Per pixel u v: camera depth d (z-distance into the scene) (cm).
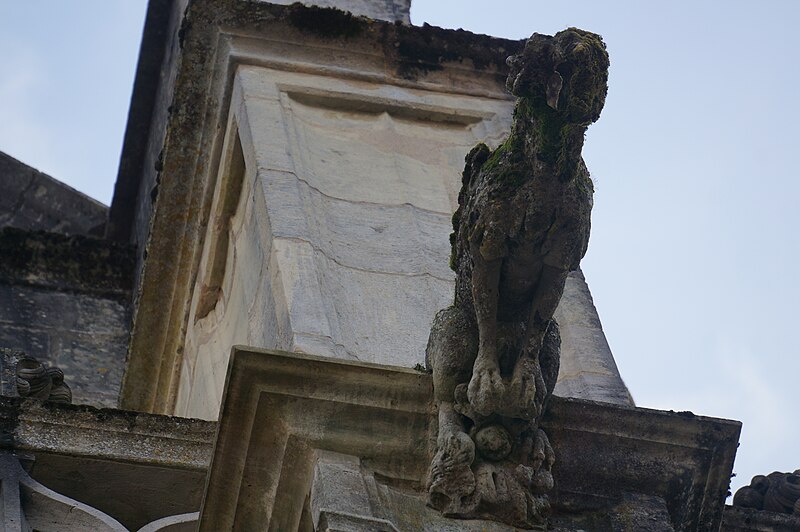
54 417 1052
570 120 826
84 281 1892
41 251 1897
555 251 857
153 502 1041
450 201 1284
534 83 827
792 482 1118
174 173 1420
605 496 891
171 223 1423
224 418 868
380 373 880
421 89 1430
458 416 875
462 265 892
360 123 1380
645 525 875
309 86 1393
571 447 892
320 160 1305
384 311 1119
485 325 873
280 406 870
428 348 902
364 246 1192
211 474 870
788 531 1092
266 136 1303
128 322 1855
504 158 860
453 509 852
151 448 1049
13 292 1856
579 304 1212
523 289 872
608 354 1159
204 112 1413
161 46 1953
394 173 1311
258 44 1425
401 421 879
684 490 899
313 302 1093
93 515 989
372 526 816
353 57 1440
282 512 867
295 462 868
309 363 872
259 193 1238
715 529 902
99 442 1045
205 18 1420
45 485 1030
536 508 858
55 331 1812
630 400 1116
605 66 822
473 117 1412
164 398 1453
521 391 861
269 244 1171
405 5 1645
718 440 902
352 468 860
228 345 1301
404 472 872
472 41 1467
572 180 848
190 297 1431
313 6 1444
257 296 1196
